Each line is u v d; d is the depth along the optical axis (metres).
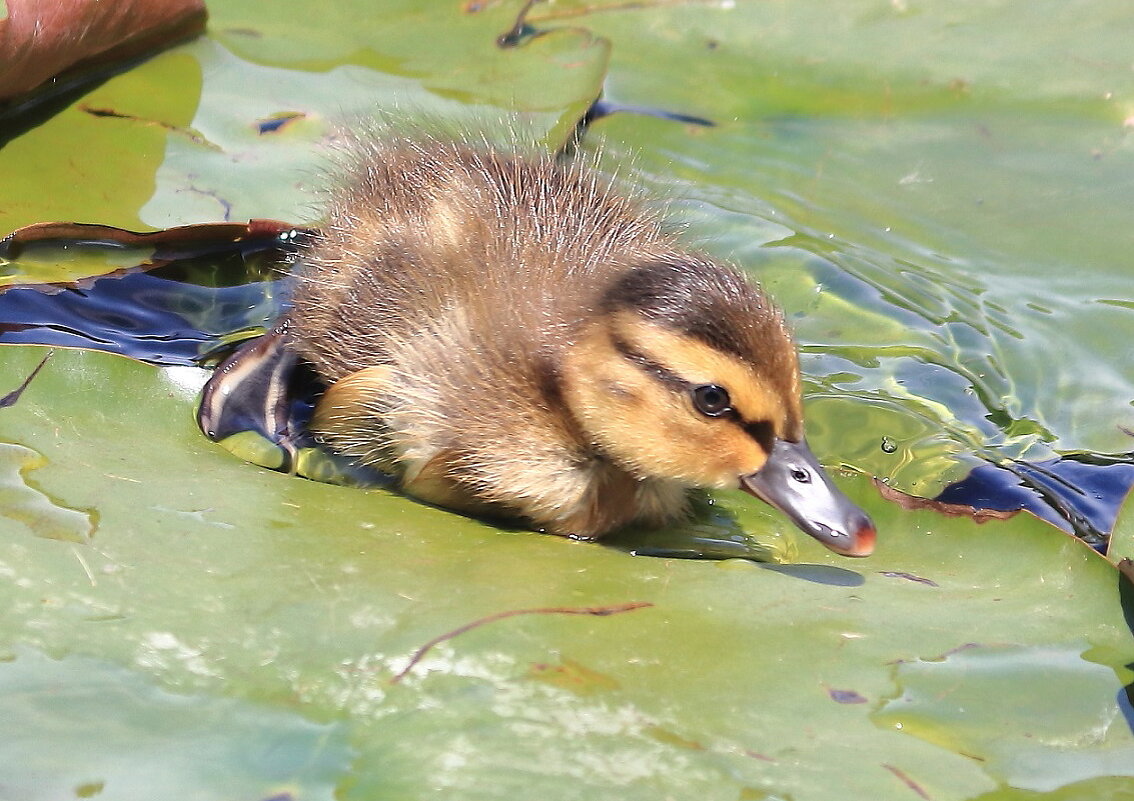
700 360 8.37
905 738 6.35
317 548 7.37
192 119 11.70
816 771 6.09
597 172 11.23
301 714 6.18
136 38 12.23
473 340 9.17
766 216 12.26
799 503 8.34
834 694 6.61
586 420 8.70
